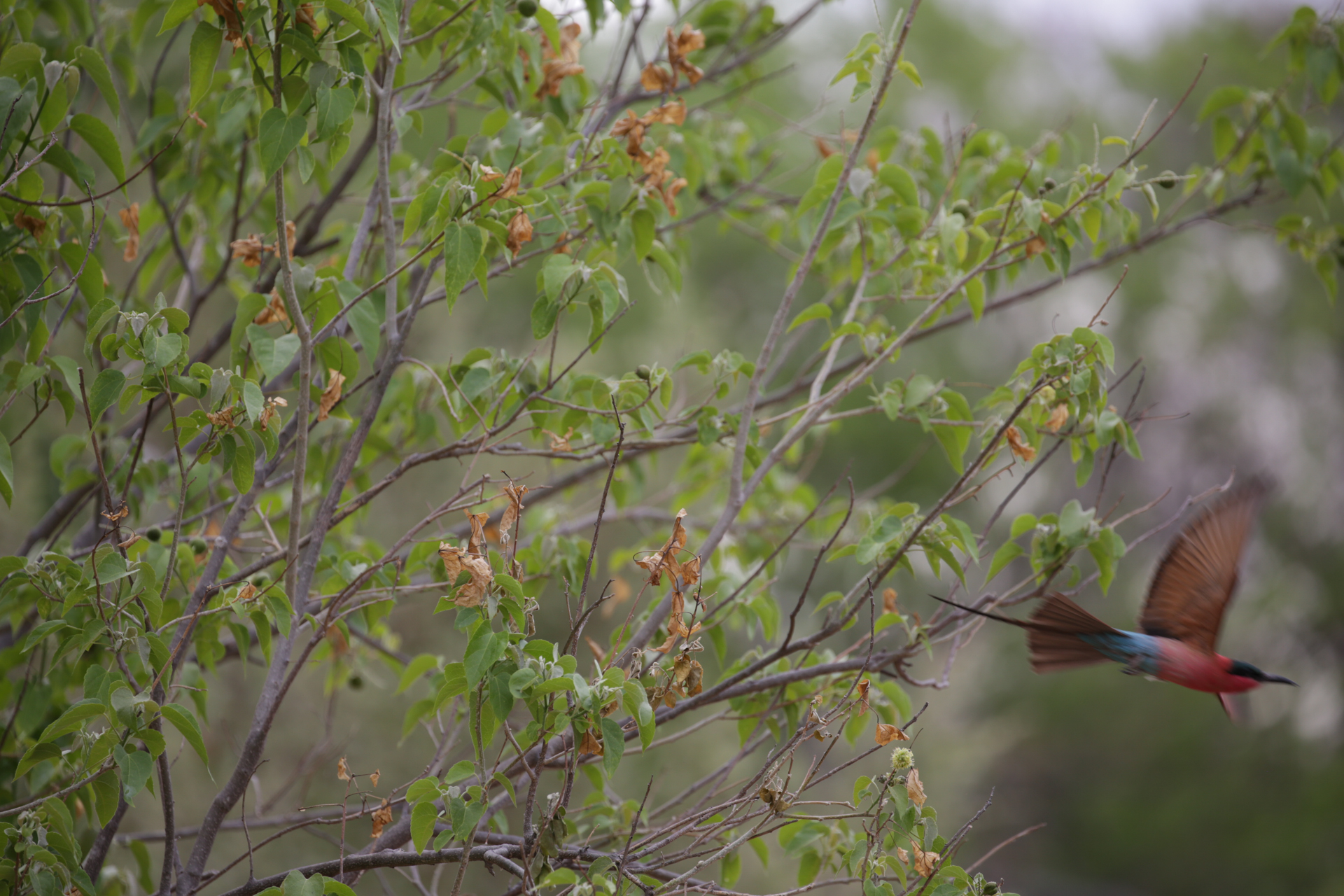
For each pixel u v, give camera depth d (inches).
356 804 344.5
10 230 217.2
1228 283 1099.9
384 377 224.2
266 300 216.4
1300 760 1011.9
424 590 219.0
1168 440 1127.0
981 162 344.8
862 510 363.6
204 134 307.6
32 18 242.7
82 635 189.2
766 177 413.1
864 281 276.2
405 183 308.2
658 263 255.3
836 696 251.6
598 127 276.2
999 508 242.5
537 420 241.1
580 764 222.5
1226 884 983.0
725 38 367.9
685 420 257.6
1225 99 343.3
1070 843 1087.6
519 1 254.2
